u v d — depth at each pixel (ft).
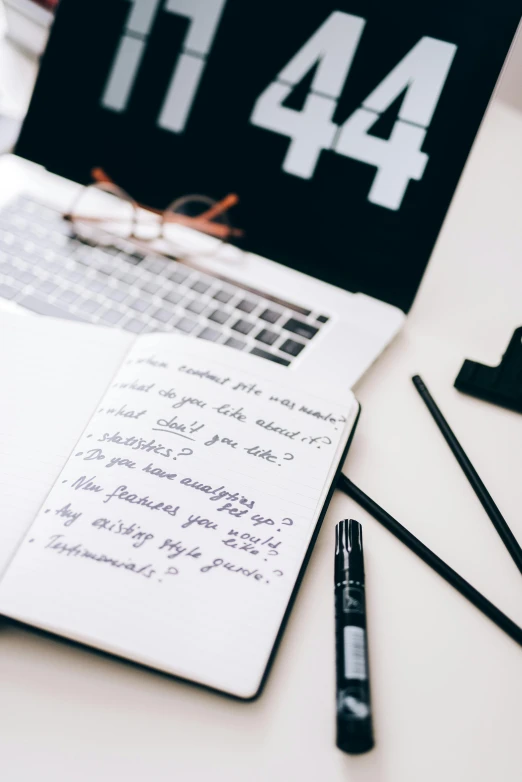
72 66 1.77
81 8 1.75
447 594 1.04
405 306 1.60
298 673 0.92
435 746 0.87
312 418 1.18
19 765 0.80
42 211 1.67
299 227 1.66
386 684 0.92
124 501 1.01
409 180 1.59
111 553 0.95
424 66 1.55
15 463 1.06
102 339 1.28
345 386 1.36
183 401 1.16
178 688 0.89
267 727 0.86
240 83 1.67
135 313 1.46
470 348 1.55
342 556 1.03
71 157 1.78
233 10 1.66
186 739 0.84
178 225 1.70
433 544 1.11
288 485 1.08
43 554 0.94
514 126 2.47
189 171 1.72
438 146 1.56
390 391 1.40
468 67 1.53
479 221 1.99
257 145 1.68
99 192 1.74
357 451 1.25
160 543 0.97
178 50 1.70
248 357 1.26
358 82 1.60
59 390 1.18
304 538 1.03
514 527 1.16
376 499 1.17
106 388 1.20
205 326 1.46
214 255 1.65
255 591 0.95
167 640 0.88
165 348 1.24
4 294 1.44
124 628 0.88
